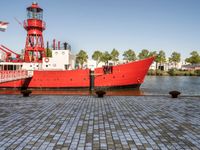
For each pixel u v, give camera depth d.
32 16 34.38
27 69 34.28
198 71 101.19
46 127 8.69
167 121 9.77
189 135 7.75
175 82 56.53
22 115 10.88
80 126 8.88
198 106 13.79
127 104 14.48
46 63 35.56
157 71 109.69
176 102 15.52
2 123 9.29
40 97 17.94
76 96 18.67
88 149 6.39
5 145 6.67
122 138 7.39
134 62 32.50
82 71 31.64
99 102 15.30
